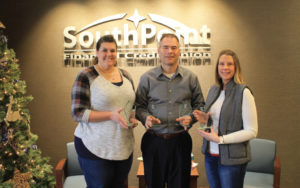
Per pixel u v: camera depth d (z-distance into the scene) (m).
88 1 3.45
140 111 2.22
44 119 3.58
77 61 3.50
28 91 3.56
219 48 3.42
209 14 3.40
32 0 3.48
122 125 1.85
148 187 2.22
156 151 2.16
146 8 3.42
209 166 2.25
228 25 3.40
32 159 2.44
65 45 3.47
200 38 3.41
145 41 3.40
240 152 2.06
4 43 2.31
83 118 1.90
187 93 2.18
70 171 2.99
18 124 2.36
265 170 3.00
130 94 2.04
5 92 2.21
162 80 2.19
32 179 2.47
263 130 3.48
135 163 3.57
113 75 2.04
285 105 3.43
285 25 3.36
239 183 2.12
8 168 2.25
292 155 3.48
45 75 3.54
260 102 3.45
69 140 3.59
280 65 3.40
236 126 2.08
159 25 3.42
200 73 3.44
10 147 2.24
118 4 3.43
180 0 3.40
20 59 3.54
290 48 3.37
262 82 3.43
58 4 3.47
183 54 3.42
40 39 3.51
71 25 3.47
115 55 2.00
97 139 1.96
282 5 3.35
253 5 3.37
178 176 2.17
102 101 1.94
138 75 3.46
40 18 3.49
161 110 2.15
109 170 2.01
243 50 3.41
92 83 1.96
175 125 2.14
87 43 3.46
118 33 3.42
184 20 3.42
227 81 2.15
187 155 2.18
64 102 3.56
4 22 3.51
